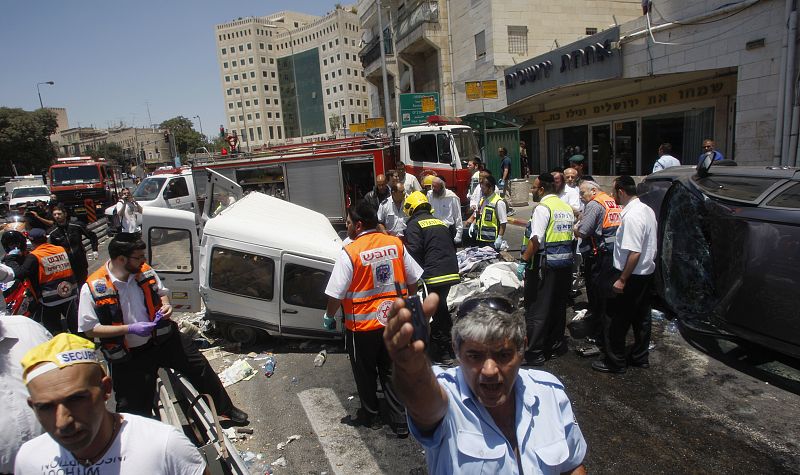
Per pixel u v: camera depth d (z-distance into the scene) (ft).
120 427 5.48
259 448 11.87
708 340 14.37
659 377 13.80
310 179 33.65
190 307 18.06
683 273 15.51
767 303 11.87
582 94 54.03
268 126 432.66
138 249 10.44
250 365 16.44
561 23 62.34
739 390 12.82
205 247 16.79
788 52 27.09
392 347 4.06
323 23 388.98
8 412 7.26
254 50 420.36
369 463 11.08
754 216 12.42
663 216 16.20
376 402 12.52
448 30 72.49
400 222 23.34
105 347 10.64
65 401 4.94
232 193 22.53
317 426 12.69
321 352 16.89
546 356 15.61
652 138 45.93
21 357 7.57
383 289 11.87
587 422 11.96
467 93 56.65
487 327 4.69
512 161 51.13
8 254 16.99
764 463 10.08
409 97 61.52
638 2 65.67
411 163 39.17
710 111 39.14
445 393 4.66
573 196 21.57
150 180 48.83
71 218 24.21
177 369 11.69
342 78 384.27
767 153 29.22
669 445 10.87
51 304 17.51
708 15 31.99
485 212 22.86
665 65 36.27
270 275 16.79
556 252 14.65
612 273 13.76
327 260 16.57
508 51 60.90
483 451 4.80
